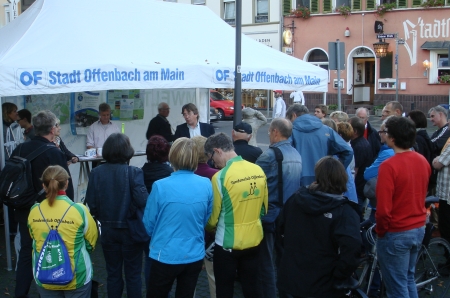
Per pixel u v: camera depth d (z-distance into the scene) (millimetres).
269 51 9133
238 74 7359
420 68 25812
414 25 25781
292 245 3693
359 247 3455
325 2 28141
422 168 4227
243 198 4176
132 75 6758
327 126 5703
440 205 5863
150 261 4922
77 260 4121
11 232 7449
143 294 5445
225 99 29078
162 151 4824
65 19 7234
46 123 5074
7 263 6230
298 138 5578
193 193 3984
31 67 5922
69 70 6223
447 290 5180
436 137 6988
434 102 25500
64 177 4164
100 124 8336
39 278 4055
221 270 4273
